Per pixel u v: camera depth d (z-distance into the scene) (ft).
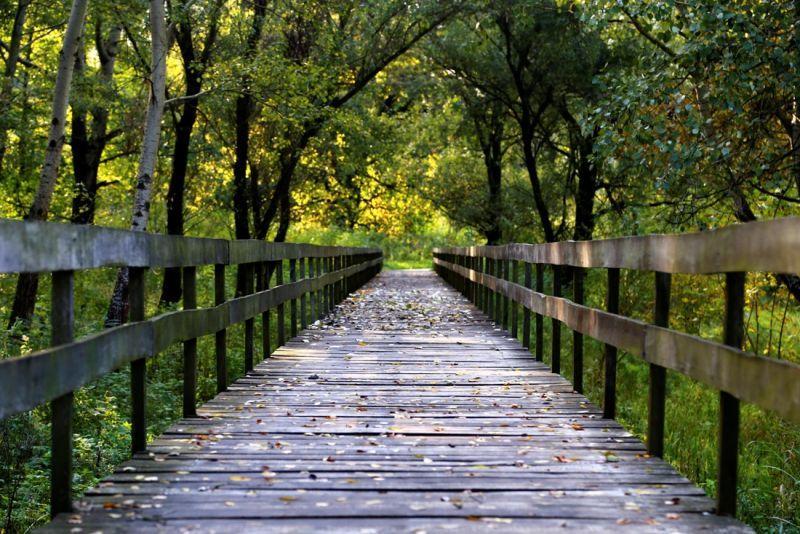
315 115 60.13
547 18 64.39
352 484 13.07
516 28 69.62
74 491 19.75
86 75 59.82
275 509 11.76
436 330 36.83
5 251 9.16
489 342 32.32
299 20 69.10
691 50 28.73
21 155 63.26
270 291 27.63
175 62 75.92
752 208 40.37
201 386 38.65
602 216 73.15
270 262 29.43
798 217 9.10
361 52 75.46
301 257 35.17
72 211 68.49
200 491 12.67
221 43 64.23
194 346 18.49
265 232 76.28
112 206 87.20
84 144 68.33
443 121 99.55
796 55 27.20
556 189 86.99
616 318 16.98
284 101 57.31
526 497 12.47
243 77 56.54
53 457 11.57
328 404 19.89
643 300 53.47
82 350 11.69
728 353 11.21
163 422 30.53
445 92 86.17
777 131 35.09
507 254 34.65
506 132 96.58
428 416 18.53
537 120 77.56
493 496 12.51
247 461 14.49
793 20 27.61
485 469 14.06
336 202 98.53
